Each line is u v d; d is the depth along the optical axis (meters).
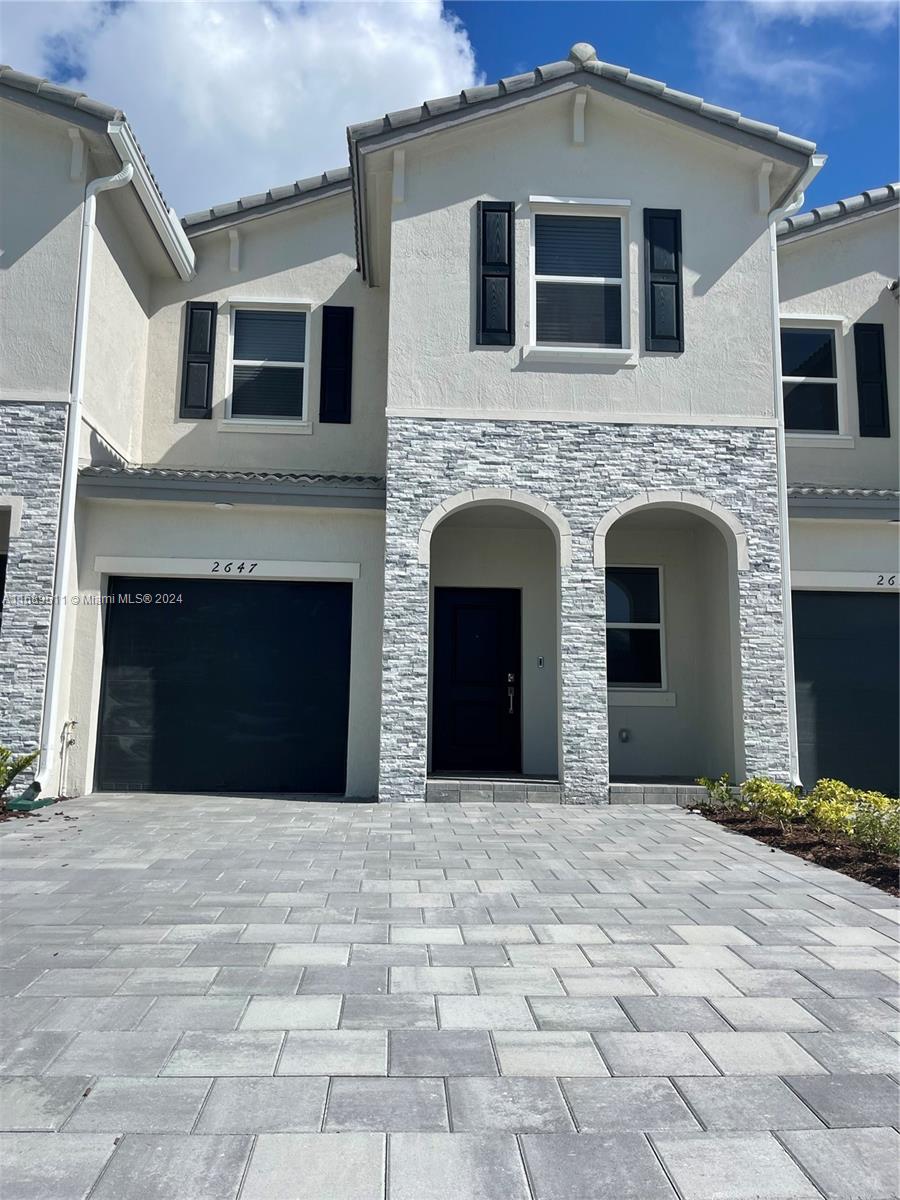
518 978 4.23
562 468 10.06
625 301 10.42
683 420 10.21
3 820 8.32
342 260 12.59
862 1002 3.99
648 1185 2.62
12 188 10.01
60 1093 3.07
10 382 9.73
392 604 9.75
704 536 11.41
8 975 4.16
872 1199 2.57
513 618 11.84
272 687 10.47
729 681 10.38
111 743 10.27
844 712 10.71
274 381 12.38
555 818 8.78
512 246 10.37
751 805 8.91
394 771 9.58
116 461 11.09
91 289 10.13
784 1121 2.98
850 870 6.51
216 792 10.27
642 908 5.47
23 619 9.46
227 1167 2.66
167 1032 3.57
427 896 5.69
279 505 10.11
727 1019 3.79
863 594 10.93
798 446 12.07
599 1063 3.37
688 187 10.62
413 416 10.01
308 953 4.54
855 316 12.43
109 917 5.11
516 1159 2.73
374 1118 2.95
